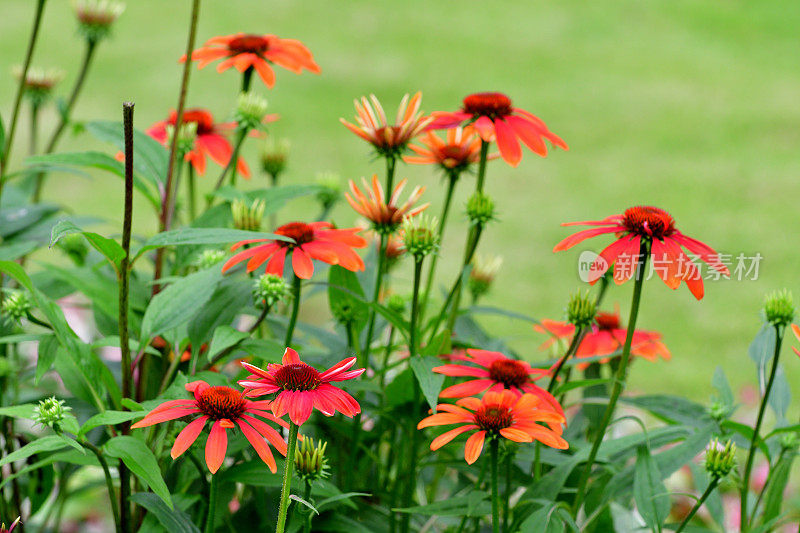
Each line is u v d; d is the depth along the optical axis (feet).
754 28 47.19
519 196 27.37
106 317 8.70
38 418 7.93
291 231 8.36
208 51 8.94
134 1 47.96
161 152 8.76
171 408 7.95
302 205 23.31
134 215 23.38
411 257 8.38
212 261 8.58
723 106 36.37
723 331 19.77
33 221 9.07
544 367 8.55
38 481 8.72
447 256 22.58
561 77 39.81
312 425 8.61
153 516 8.18
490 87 38.06
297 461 7.98
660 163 30.53
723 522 8.53
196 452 8.15
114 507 8.21
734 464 8.19
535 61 41.86
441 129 8.61
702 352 18.97
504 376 8.26
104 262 8.20
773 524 8.47
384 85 37.45
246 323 9.41
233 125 9.13
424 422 8.07
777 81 39.60
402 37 44.01
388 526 8.55
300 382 7.84
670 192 27.94
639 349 8.73
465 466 8.52
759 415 8.38
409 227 8.34
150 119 31.42
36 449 7.86
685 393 17.34
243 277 8.59
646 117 35.12
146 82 35.70
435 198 26.16
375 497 8.73
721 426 8.47
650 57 42.86
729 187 28.25
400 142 8.55
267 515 8.48
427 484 9.02
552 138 8.71
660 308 20.97
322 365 8.48
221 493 8.32
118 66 37.65
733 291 21.50
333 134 31.17
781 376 8.71
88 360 8.23
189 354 8.63
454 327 8.89
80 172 9.12
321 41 42.75
